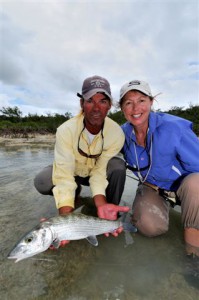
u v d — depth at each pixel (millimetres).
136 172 1314
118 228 1148
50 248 1119
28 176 2307
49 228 965
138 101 1101
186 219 1073
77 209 1525
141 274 935
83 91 1163
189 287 858
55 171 1314
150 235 1187
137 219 1193
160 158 1161
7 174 2387
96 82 1134
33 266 985
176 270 954
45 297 824
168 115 1213
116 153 1351
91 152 1331
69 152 1287
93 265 995
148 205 1188
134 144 1260
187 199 1064
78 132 1274
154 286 870
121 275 933
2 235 1188
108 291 851
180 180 1204
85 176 1484
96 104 1141
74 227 1029
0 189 1893
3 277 916
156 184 1260
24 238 916
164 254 1062
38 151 4375
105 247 1132
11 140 7543
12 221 1335
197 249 1068
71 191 1255
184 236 1128
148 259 1029
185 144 1120
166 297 818
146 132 1182
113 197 1487
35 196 1727
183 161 1131
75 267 982
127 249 1113
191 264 989
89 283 889
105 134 1298
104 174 1384
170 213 1465
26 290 854
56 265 995
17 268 969
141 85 1088
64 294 836
